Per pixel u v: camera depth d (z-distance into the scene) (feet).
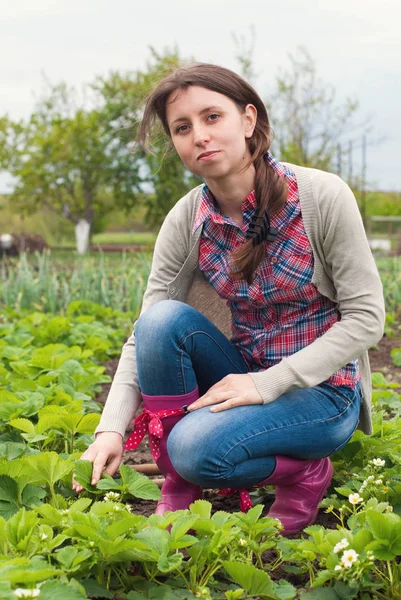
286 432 7.47
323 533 6.52
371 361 18.60
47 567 5.63
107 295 25.27
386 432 9.62
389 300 26.63
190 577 6.44
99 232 82.64
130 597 5.99
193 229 8.07
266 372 7.45
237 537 6.71
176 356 7.65
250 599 6.24
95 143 65.05
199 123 7.38
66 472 7.54
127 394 8.04
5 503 7.43
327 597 6.16
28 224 86.99
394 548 6.20
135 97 62.39
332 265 7.68
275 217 7.59
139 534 6.15
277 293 7.79
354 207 7.63
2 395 10.82
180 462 7.28
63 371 13.00
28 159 70.79
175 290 8.48
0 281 32.12
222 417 7.28
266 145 7.64
